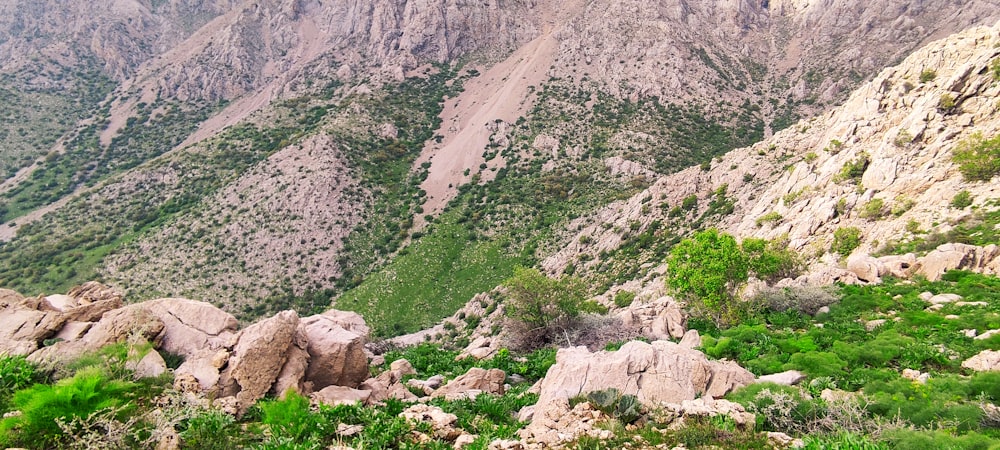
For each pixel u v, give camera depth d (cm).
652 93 14562
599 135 13012
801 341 2367
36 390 1176
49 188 14812
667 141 12575
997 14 14438
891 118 5406
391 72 18212
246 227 10912
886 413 1477
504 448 1178
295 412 1274
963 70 4869
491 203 11375
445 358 2697
